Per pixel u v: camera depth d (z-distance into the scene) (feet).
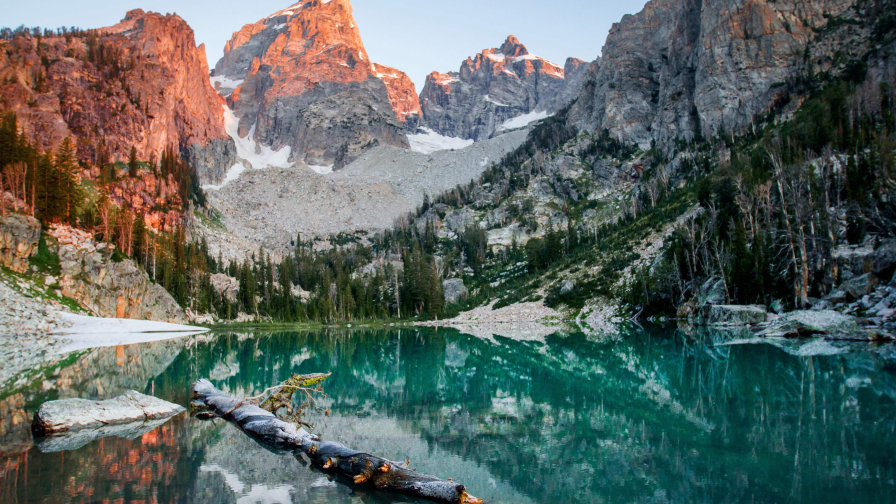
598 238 428.15
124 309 275.80
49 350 154.61
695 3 622.95
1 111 470.39
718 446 53.06
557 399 82.12
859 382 88.17
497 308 383.86
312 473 48.11
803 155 301.22
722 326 226.58
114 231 326.24
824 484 41.24
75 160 474.90
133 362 131.03
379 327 357.61
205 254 464.65
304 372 118.52
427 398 85.20
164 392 87.97
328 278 448.24
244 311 388.78
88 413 65.21
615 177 592.60
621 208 491.31
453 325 355.97
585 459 49.60
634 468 46.47
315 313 398.42
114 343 188.75
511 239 558.15
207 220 650.02
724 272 260.01
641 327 260.83
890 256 184.65
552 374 111.55
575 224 538.88
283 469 49.26
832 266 199.82
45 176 293.23
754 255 237.04
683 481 42.68
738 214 282.36
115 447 55.21
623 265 345.72
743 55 521.65
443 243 614.75
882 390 80.84
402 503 40.24
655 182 453.58
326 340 236.84
